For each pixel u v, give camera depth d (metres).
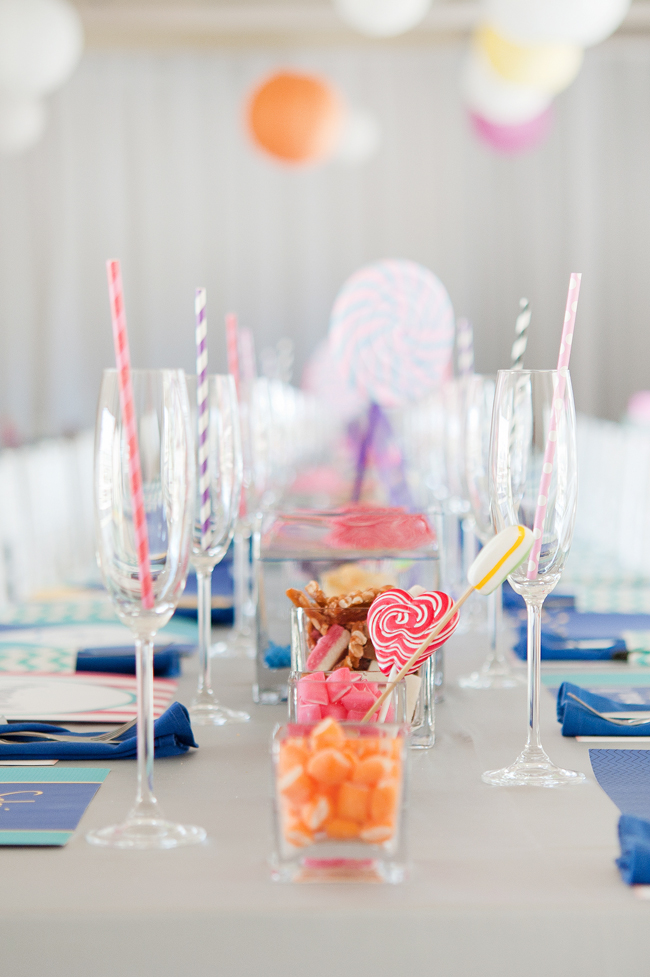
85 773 1.02
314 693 0.94
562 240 7.68
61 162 7.66
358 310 2.41
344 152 6.84
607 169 7.66
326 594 1.23
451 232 7.69
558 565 0.99
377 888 0.74
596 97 7.62
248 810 0.91
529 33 4.09
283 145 5.67
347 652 1.12
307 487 2.93
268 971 0.70
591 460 3.63
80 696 1.28
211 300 7.71
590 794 0.95
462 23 7.07
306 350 7.72
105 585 0.86
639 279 7.70
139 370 0.85
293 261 7.70
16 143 5.83
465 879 0.76
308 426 4.32
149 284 7.71
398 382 2.43
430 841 0.83
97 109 7.64
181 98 7.64
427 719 1.09
